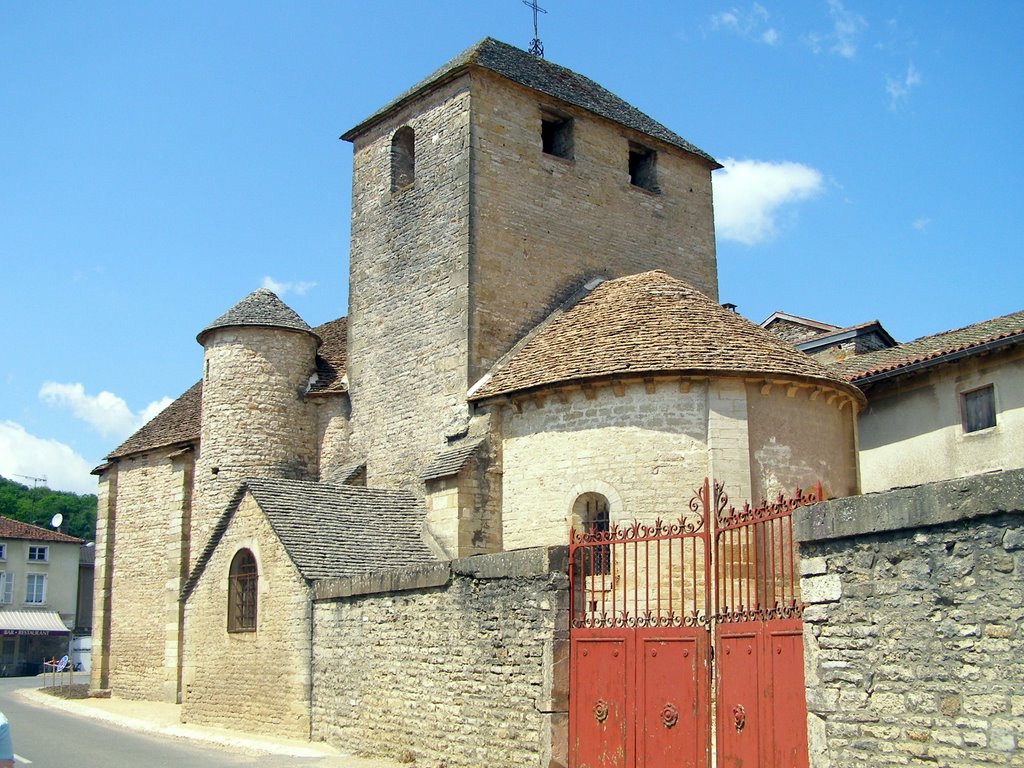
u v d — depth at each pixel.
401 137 26.97
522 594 13.66
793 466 19.17
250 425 26.64
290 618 19.11
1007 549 8.38
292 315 27.92
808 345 30.17
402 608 16.06
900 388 23.78
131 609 32.88
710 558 11.73
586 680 12.75
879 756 9.06
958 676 8.58
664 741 11.73
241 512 21.31
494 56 25.38
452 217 24.06
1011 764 8.10
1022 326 20.98
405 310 25.09
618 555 18.50
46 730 21.80
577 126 26.28
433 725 14.98
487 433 21.03
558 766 12.66
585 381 19.31
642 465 18.75
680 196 28.38
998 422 21.30
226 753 17.53
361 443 25.84
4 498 85.94
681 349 19.17
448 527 20.48
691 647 11.67
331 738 17.47
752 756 10.71
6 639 59.75
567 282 24.98
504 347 23.34
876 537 9.39
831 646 9.63
